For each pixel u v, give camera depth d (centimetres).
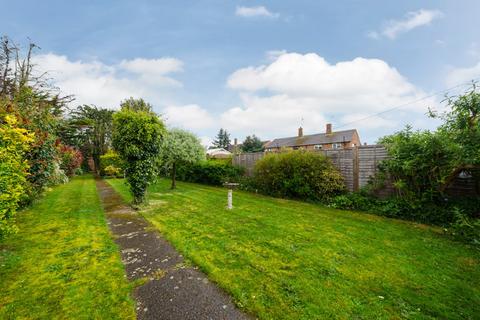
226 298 297
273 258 407
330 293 304
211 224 610
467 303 287
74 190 1238
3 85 1116
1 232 391
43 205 834
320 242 483
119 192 1196
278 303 284
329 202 873
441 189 612
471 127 541
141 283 330
